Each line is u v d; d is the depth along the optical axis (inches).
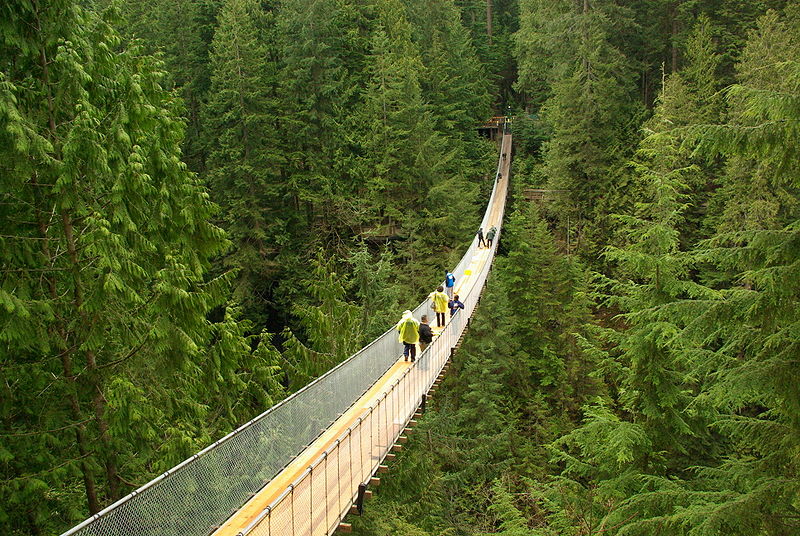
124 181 272.1
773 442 246.7
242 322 398.6
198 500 206.1
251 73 1062.4
